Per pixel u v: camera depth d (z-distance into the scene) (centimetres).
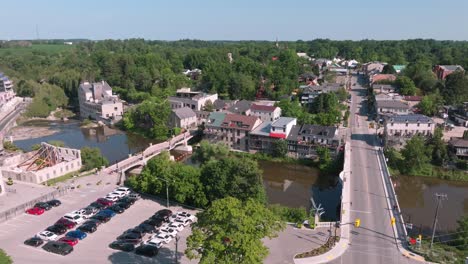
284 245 6450
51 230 6769
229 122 13638
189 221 7225
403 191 10700
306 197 10131
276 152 12581
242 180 7831
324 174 11762
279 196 10219
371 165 10788
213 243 4481
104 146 14638
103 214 7375
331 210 9200
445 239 7319
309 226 7156
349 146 12644
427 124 12800
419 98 18075
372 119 16588
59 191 8544
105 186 9162
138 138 15825
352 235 6881
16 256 5984
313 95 19512
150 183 8444
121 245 6244
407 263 6012
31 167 10544
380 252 6325
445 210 9288
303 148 12369
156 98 19750
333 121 14912
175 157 13012
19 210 7588
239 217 4634
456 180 11081
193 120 16275
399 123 12838
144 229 6781
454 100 17938
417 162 11244
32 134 16238
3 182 8562
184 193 8038
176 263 5844
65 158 10956
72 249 6197
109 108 18238
